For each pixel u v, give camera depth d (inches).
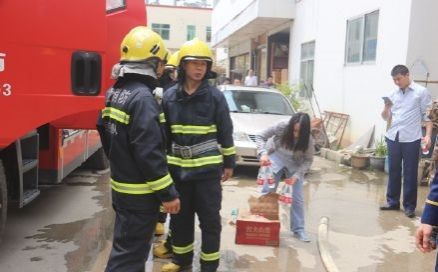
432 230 104.8
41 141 222.4
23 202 184.9
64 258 186.7
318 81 559.2
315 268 184.9
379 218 254.4
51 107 163.9
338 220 249.0
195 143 160.9
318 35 561.3
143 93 121.3
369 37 431.2
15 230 217.0
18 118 159.8
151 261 185.3
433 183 106.7
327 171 379.2
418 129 255.3
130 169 123.7
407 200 258.7
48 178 225.0
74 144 256.5
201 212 165.6
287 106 387.9
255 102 386.9
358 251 205.3
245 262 187.6
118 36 202.8
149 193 124.5
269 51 820.0
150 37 125.7
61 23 163.6
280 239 215.2
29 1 158.7
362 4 441.7
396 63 375.9
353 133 455.5
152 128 119.3
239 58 1152.8
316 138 461.4
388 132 266.1
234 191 301.6
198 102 161.0
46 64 162.4
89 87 168.9
